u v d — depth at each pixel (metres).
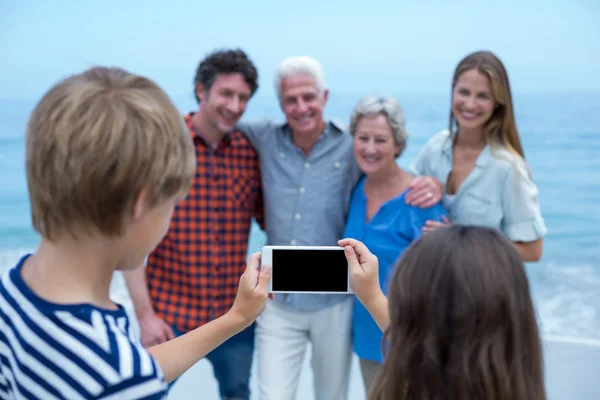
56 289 0.82
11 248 12.23
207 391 3.00
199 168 2.52
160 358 1.07
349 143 2.56
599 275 10.73
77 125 0.77
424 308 0.90
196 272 2.53
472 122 2.38
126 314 0.87
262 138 2.60
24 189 13.15
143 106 0.80
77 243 0.82
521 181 2.37
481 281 0.88
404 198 2.38
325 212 2.53
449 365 0.88
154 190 0.82
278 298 2.52
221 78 2.44
